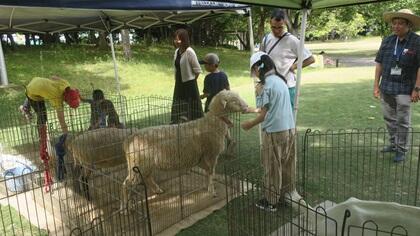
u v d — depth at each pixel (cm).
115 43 2352
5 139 691
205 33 3108
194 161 444
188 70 600
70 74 1449
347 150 601
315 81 1440
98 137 432
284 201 381
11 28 661
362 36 5544
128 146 407
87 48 2034
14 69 1444
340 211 333
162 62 1861
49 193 446
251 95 1157
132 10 525
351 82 1380
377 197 440
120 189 423
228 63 2097
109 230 366
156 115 782
